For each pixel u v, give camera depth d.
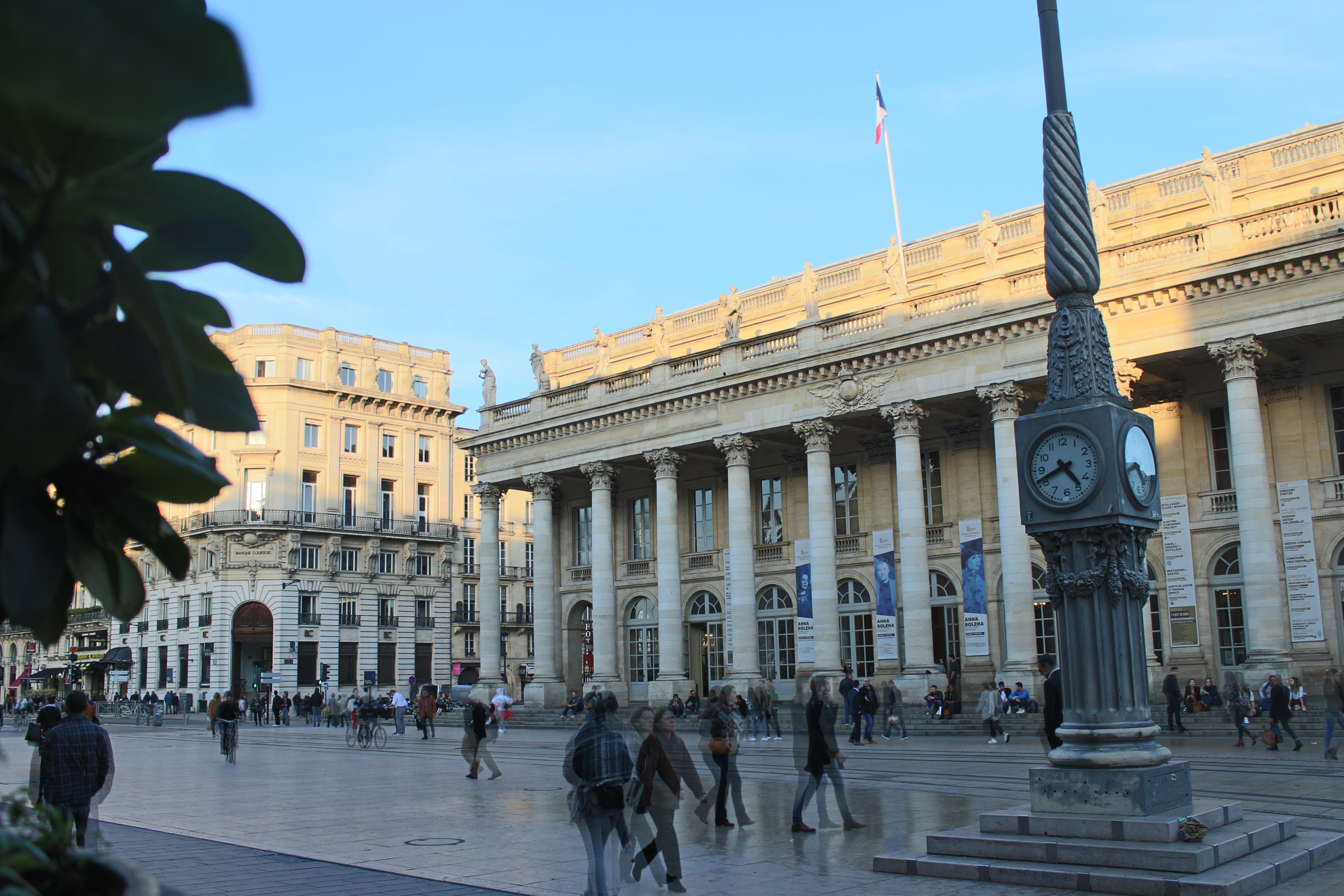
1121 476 12.31
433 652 84.38
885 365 43.97
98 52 1.54
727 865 13.19
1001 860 11.87
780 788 22.22
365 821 18.05
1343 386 38.00
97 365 2.07
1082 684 12.36
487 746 35.44
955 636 45.78
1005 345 40.97
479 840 15.74
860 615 48.72
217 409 2.40
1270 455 39.06
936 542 46.50
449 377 89.94
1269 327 35.62
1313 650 36.66
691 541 55.34
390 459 84.56
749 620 47.84
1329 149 40.12
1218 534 39.53
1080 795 12.04
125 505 2.36
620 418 53.16
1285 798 18.44
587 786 10.77
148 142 1.96
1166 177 43.81
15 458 1.84
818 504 45.69
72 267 2.11
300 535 77.31
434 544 85.94
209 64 1.61
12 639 95.44
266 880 12.46
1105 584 12.31
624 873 12.40
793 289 54.53
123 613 2.44
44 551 2.04
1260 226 36.06
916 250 50.16
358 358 83.44
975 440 45.88
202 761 33.16
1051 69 13.36
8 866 2.33
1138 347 38.03
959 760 28.30
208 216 2.15
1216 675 39.09
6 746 47.00
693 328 58.25
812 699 15.99
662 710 16.55
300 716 71.06
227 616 75.75
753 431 48.09
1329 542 37.47
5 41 1.51
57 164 1.92
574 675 59.53
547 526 56.91
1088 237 13.12
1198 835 11.18
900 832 15.48
